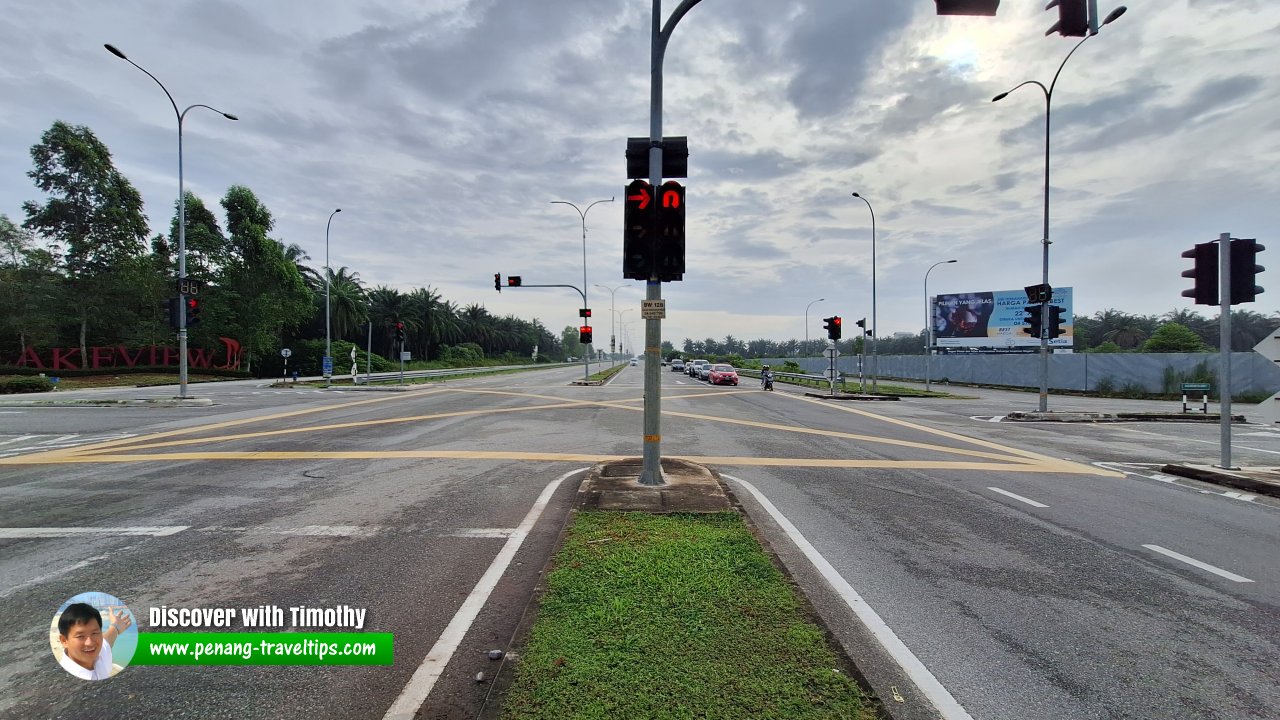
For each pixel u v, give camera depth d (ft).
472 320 324.80
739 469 28.43
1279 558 16.37
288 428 42.88
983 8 17.02
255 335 157.07
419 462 29.35
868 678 9.85
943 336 154.92
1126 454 35.19
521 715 8.14
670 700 8.52
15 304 125.18
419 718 8.64
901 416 57.11
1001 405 73.61
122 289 137.80
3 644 10.98
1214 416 56.34
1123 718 8.82
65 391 96.68
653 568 13.71
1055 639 11.39
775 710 8.32
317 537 17.28
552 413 54.49
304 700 9.20
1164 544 17.48
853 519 19.69
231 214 160.45
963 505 21.89
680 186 22.47
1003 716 8.82
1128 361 95.71
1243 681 9.95
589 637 10.33
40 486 23.94
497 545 16.57
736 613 11.36
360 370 200.03
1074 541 17.66
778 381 153.07
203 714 8.83
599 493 21.48
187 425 44.68
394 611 12.34
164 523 18.72
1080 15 18.94
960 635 11.47
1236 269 28.25
